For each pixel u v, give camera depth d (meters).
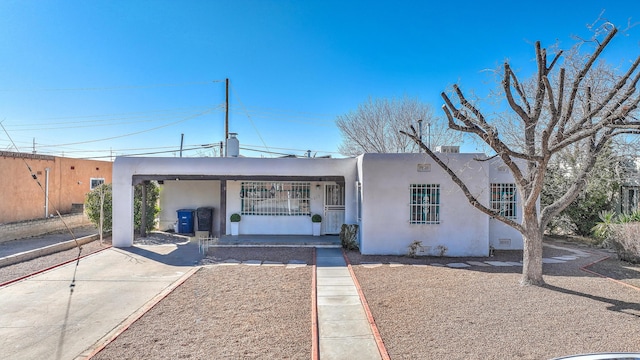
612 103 6.69
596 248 12.18
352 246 11.40
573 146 13.84
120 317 5.92
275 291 7.12
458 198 10.61
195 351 4.57
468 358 4.30
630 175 14.62
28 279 8.12
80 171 19.59
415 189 10.69
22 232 14.10
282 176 12.37
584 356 3.10
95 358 4.41
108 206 13.57
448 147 11.27
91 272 8.76
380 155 10.72
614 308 5.91
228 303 6.39
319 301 6.52
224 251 11.20
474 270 8.79
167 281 8.00
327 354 4.54
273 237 13.20
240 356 4.44
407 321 5.45
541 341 4.72
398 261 9.86
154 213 14.70
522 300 6.33
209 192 15.34
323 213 13.86
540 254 7.31
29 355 4.64
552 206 7.36
